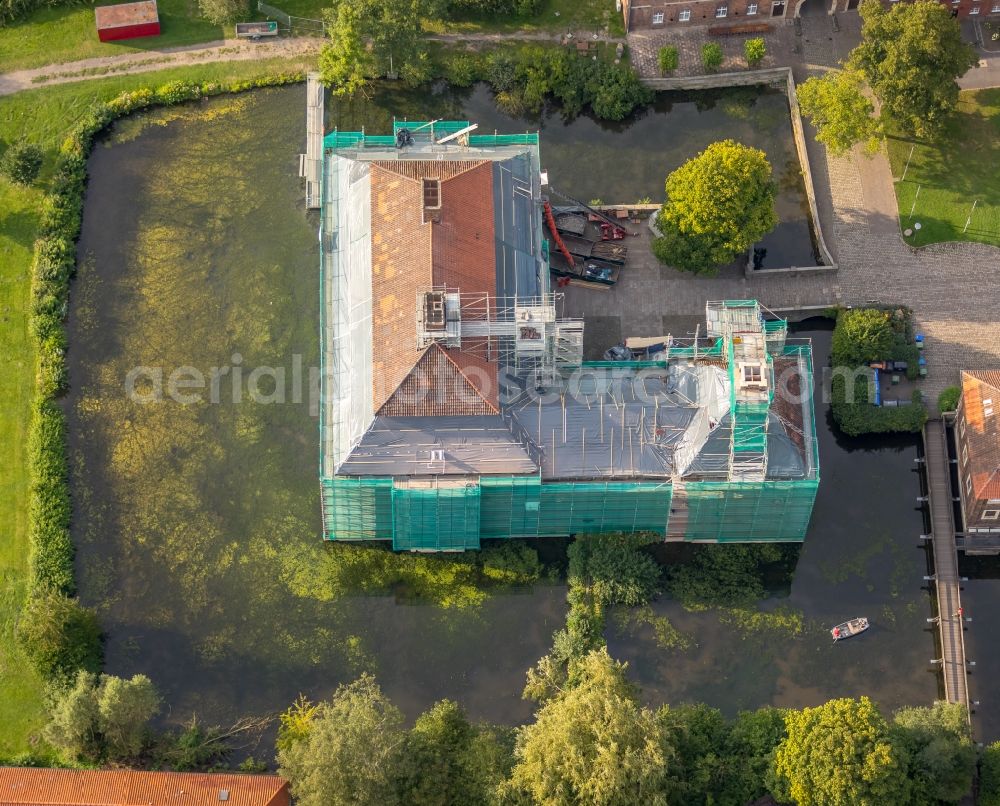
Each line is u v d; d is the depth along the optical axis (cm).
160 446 17438
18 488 17138
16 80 19375
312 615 16688
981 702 16325
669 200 17812
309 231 18562
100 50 19575
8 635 16475
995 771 15200
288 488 17288
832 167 18862
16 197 18600
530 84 19225
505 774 15100
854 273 18238
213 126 19175
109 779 15100
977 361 17750
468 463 16325
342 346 16900
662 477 16450
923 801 14888
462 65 19338
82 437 17462
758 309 16362
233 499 17225
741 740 15400
